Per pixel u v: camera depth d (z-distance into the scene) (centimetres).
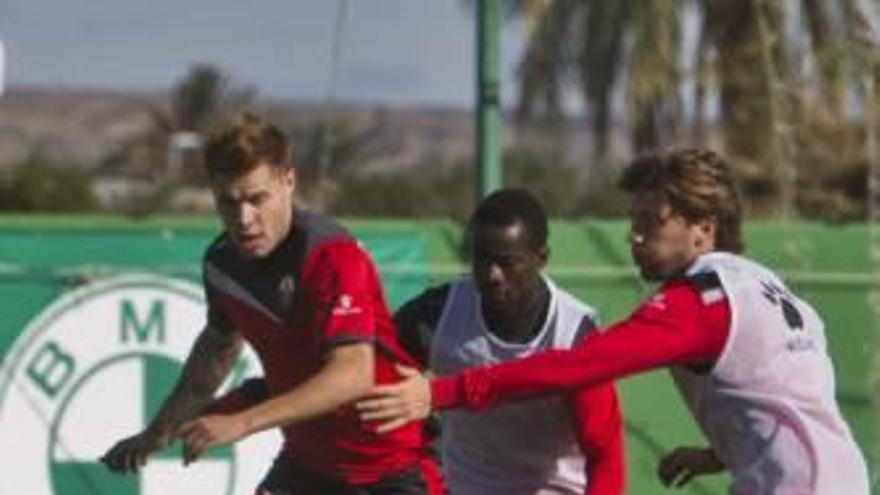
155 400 3391
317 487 2059
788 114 6353
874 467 3716
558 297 2169
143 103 19312
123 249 3388
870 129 5747
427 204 13000
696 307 1723
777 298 1758
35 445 3331
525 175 9475
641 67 7044
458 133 18338
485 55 3834
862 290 3750
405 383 1722
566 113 7888
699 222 1789
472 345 2159
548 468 2211
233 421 1730
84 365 3362
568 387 1717
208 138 1889
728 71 6894
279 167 1888
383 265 3516
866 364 3738
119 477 3341
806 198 6216
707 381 1744
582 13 7812
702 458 2039
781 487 1717
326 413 1842
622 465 2186
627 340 1714
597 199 8350
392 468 2045
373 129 15312
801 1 6438
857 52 6047
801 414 1728
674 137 7200
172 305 3403
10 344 3331
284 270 1914
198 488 3331
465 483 2239
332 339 1839
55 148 13500
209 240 3419
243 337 2027
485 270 2112
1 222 3344
